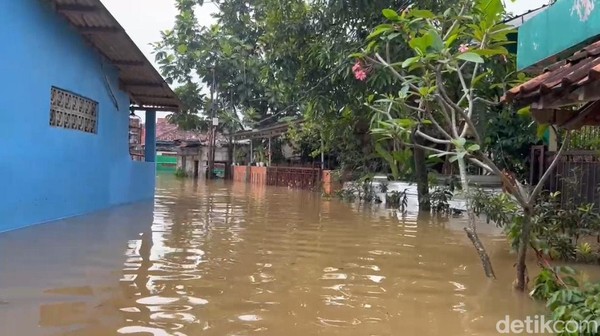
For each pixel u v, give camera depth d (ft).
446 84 34.42
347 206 46.55
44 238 23.95
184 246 23.31
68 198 31.73
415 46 17.63
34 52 26.73
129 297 14.96
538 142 40.65
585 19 18.61
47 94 28.40
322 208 44.27
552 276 15.75
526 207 16.81
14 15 24.71
